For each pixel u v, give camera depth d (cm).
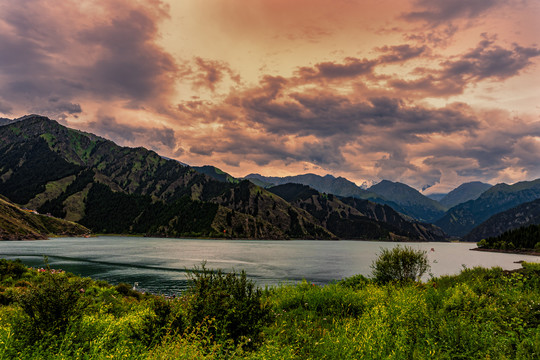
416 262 1761
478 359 521
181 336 607
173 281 5247
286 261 9262
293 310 1084
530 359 485
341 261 9462
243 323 714
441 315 761
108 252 11438
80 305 773
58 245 15050
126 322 751
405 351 567
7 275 2323
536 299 759
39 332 671
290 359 539
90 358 543
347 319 901
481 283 1204
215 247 16112
